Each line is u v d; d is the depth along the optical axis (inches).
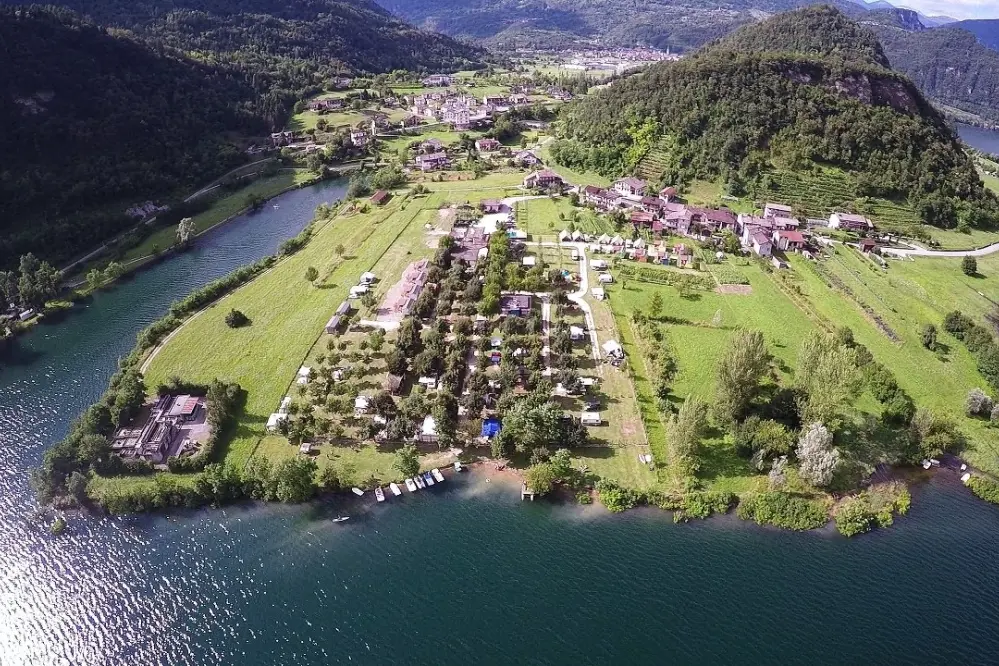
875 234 6988.2
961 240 6978.4
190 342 4933.6
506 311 5300.2
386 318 5241.1
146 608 3061.0
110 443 3789.4
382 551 3334.2
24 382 4640.8
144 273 6392.7
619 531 3454.7
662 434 4050.2
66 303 5738.2
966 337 5014.8
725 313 5428.2
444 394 4116.6
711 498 3592.5
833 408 3814.0
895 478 3804.1
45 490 3582.7
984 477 3809.1
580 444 3905.0
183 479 3663.9
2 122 7214.6
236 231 7529.5
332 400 4148.6
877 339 5093.5
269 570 3230.8
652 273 6008.9
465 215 7460.6
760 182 7751.0
